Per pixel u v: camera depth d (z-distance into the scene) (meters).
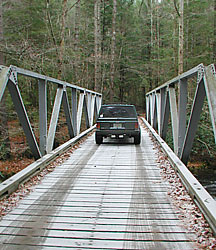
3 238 2.93
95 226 3.19
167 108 7.23
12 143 13.60
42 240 2.89
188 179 4.22
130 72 30.69
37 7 16.47
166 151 6.38
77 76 19.72
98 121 8.73
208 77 3.54
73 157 6.95
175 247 2.72
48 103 15.71
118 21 28.77
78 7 20.00
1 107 11.70
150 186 4.60
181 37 13.82
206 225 3.11
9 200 3.96
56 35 17.09
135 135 8.64
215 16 20.08
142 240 2.87
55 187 4.59
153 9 28.94
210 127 11.78
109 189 4.48
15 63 13.14
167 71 23.58
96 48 20.39
